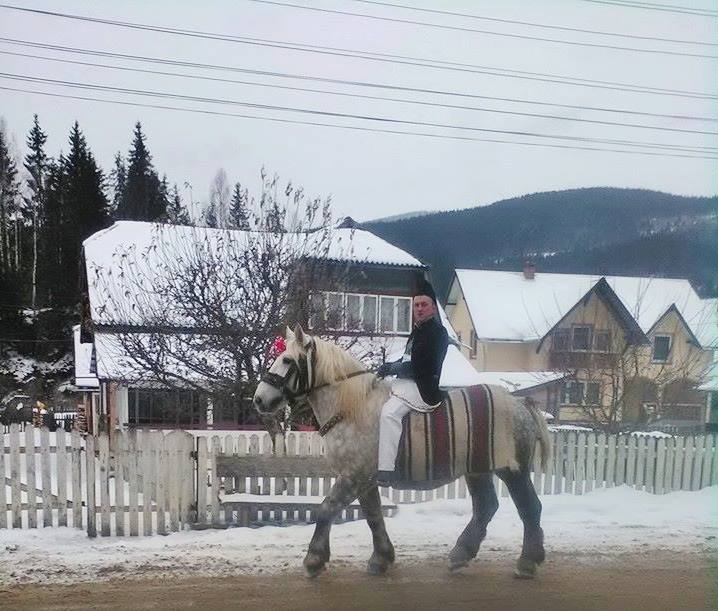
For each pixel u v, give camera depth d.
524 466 5.46
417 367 5.14
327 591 5.07
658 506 8.00
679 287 25.30
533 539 5.49
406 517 7.35
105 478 6.51
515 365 25.91
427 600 4.94
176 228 13.14
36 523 6.68
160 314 11.17
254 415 10.76
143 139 31.12
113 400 15.32
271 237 11.03
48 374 33.00
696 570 5.76
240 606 4.72
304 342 5.30
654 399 17.20
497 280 27.19
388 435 5.09
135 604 4.73
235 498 7.00
